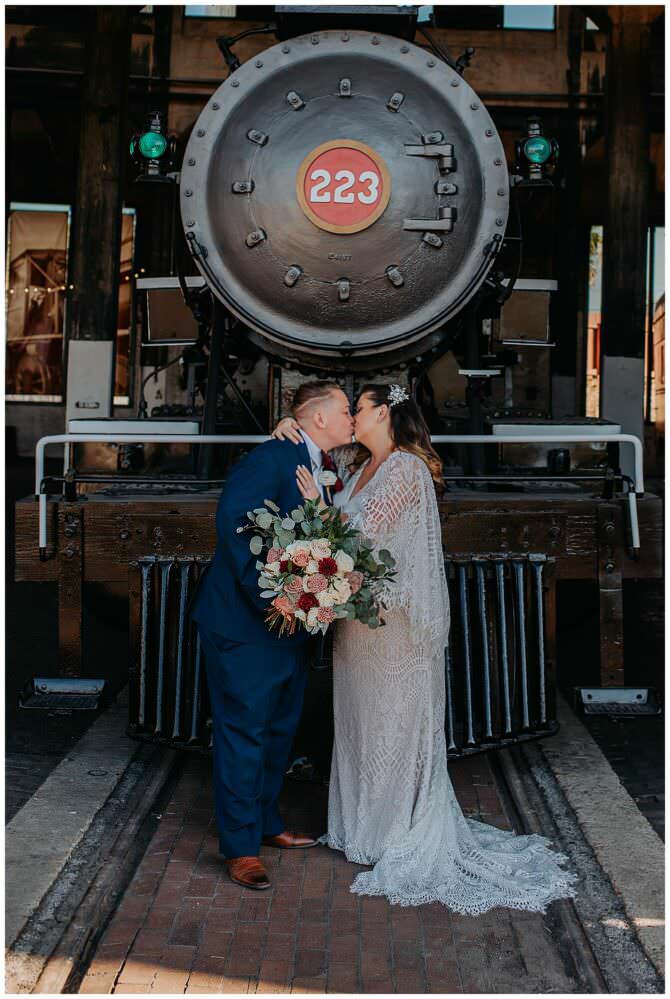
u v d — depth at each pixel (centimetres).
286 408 466
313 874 353
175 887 339
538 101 1264
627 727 477
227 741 346
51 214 1598
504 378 651
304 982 287
